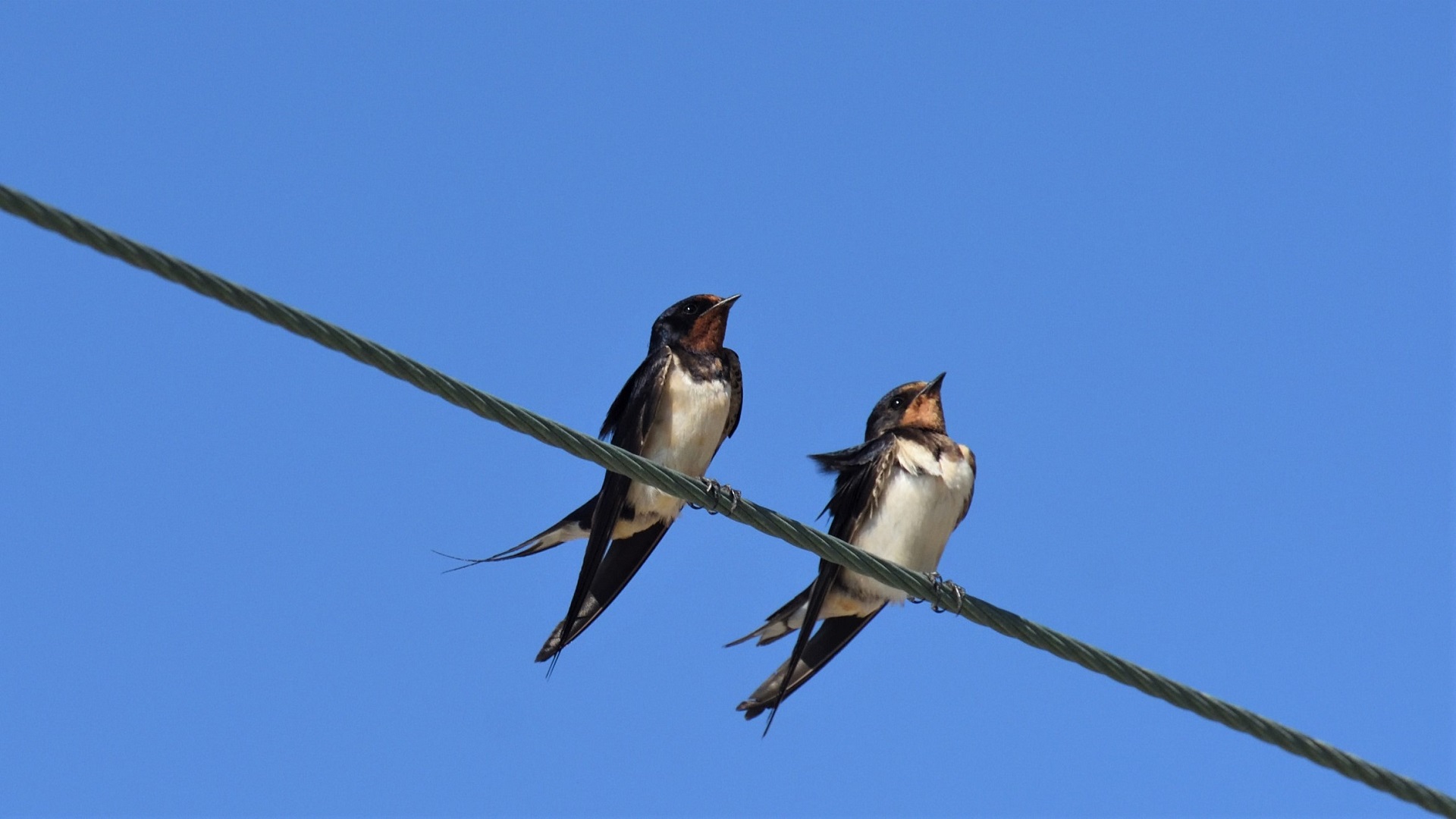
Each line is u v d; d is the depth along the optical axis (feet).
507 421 35.40
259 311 31.91
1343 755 37.70
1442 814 37.52
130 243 30.58
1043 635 39.75
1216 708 37.76
